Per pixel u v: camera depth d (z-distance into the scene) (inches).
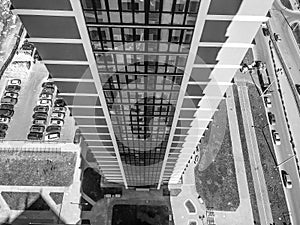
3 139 1903.3
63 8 612.7
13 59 2162.9
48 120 1994.3
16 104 2028.8
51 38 684.1
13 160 1844.2
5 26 2272.4
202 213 1749.5
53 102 2059.5
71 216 1728.6
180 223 1724.9
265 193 1806.1
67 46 708.0
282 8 2527.1
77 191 1786.4
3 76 2121.1
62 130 1957.4
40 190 1772.9
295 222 1734.7
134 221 1728.6
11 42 2224.4
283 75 2220.7
